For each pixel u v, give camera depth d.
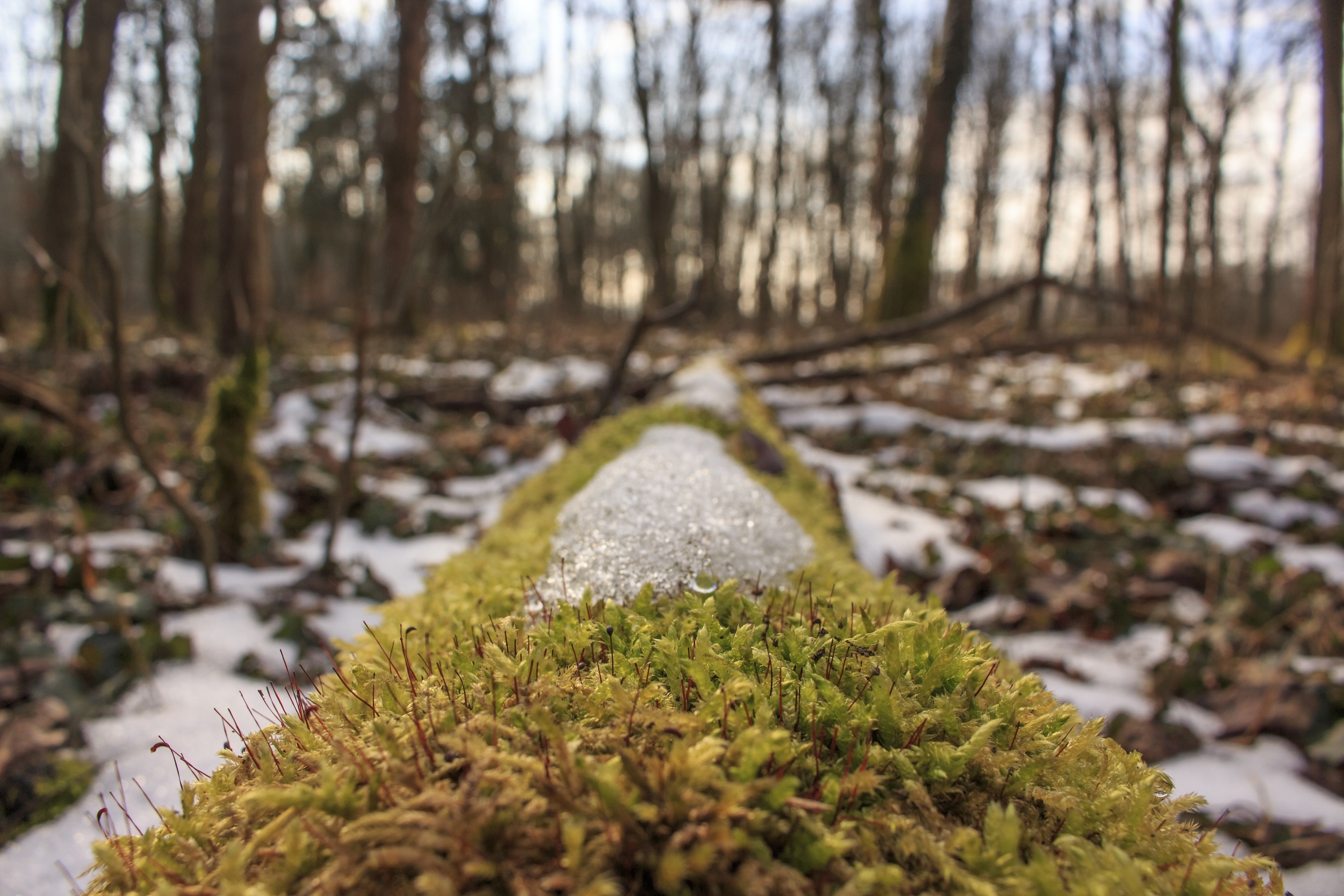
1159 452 5.54
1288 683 2.62
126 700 2.47
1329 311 9.71
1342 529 4.24
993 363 9.94
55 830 1.92
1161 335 8.26
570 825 0.70
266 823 0.85
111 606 2.87
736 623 1.30
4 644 2.59
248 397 3.76
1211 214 8.27
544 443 6.26
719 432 3.58
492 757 0.81
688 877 0.72
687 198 24.55
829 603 1.40
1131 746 2.47
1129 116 12.61
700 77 16.06
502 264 17.94
